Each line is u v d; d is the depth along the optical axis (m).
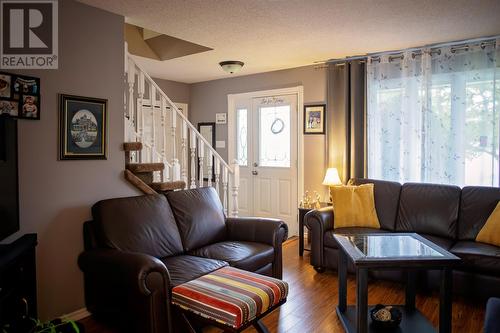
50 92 2.59
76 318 2.74
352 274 3.58
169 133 5.76
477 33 3.53
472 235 3.30
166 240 2.88
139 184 3.17
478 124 3.76
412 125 4.12
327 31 3.43
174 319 2.21
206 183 5.93
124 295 2.30
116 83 3.00
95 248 2.58
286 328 2.56
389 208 3.80
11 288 1.93
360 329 2.23
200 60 4.55
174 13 2.95
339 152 4.60
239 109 5.73
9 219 2.09
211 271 2.52
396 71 4.21
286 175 5.30
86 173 2.83
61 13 2.64
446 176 3.93
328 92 4.63
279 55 4.34
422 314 2.66
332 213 3.79
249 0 2.70
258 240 3.23
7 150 2.07
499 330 1.64
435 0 2.71
